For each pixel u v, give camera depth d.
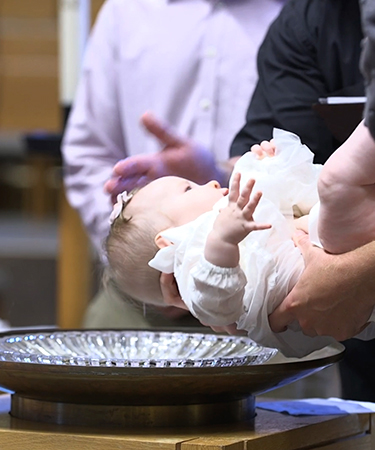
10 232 7.84
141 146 3.72
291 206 2.01
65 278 4.50
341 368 2.71
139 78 3.71
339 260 1.73
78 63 4.21
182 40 3.66
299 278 1.82
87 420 1.83
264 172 2.04
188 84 3.67
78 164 3.84
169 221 2.13
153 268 2.15
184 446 1.69
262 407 2.09
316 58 2.53
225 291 1.78
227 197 1.99
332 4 2.51
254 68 3.60
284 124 2.54
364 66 1.34
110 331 2.27
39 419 1.87
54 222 8.58
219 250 1.76
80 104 3.90
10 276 6.94
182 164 2.66
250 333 1.91
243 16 3.64
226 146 3.60
